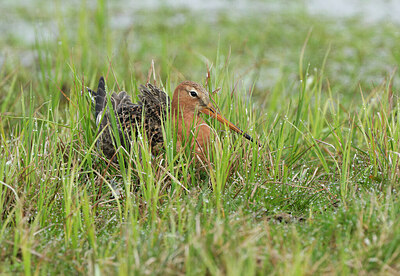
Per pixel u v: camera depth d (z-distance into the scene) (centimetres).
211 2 2653
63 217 904
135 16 2408
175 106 1166
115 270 734
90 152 1021
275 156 1101
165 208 900
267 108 1587
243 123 1191
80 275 759
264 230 842
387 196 874
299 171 1078
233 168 1046
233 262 706
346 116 1364
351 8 2544
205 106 1148
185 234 805
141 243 794
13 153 1037
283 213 909
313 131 1245
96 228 902
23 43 2092
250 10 2511
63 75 1545
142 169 1026
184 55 1984
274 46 2100
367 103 1344
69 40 2053
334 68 1898
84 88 1200
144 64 1853
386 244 754
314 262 743
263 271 706
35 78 1708
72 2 2600
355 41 2122
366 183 1006
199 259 736
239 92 1274
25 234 791
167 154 1005
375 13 2462
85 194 882
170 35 2177
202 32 2216
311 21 2342
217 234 760
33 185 963
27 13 2438
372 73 1847
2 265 766
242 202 939
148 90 1190
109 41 1812
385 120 1088
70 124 1143
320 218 869
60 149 1054
